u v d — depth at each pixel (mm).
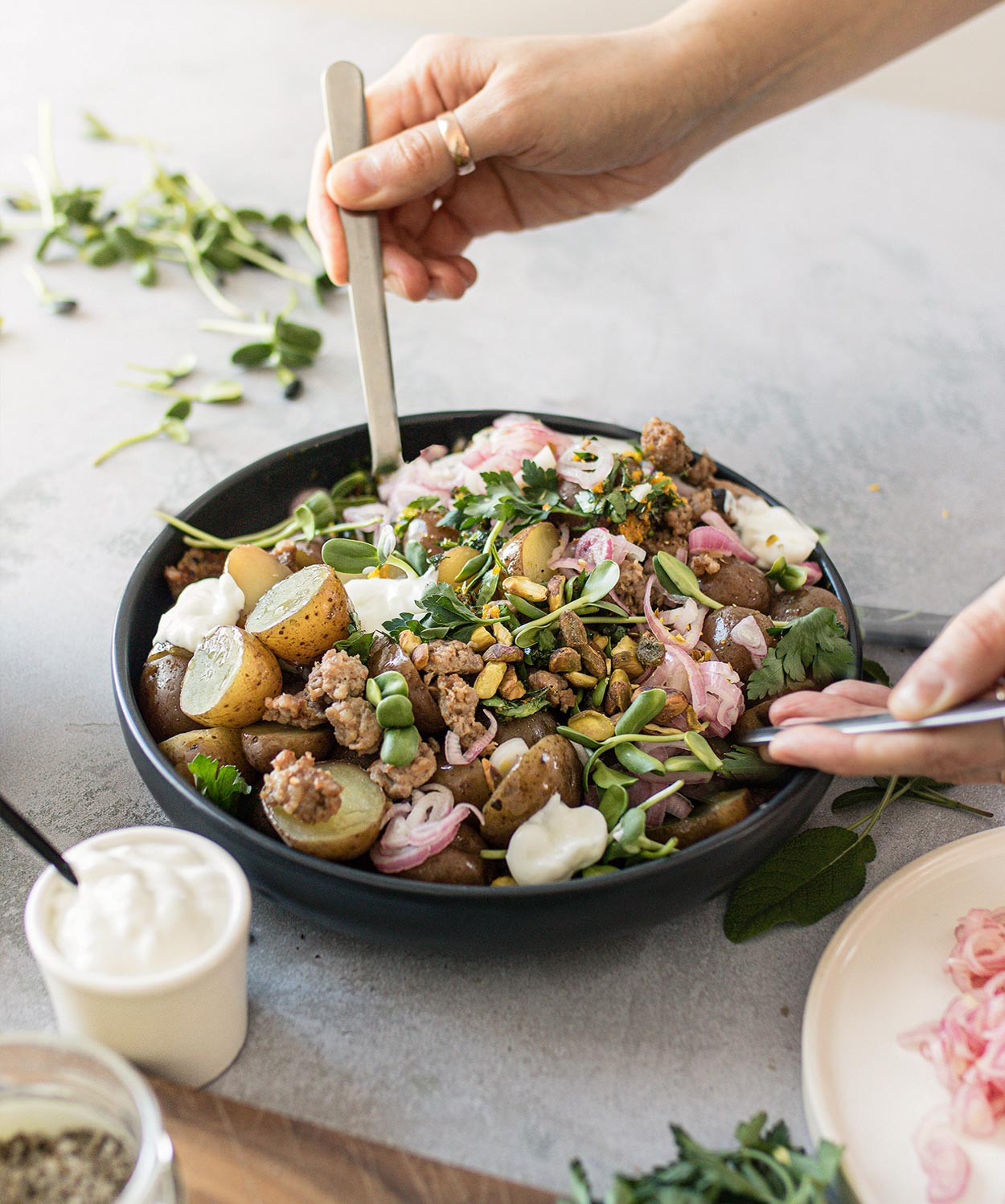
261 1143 552
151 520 840
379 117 843
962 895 640
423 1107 583
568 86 794
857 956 615
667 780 639
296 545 719
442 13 1693
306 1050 598
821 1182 539
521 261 1104
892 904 630
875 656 777
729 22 814
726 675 658
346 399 949
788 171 1295
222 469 877
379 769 616
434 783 623
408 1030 606
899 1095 581
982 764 584
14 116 1263
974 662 561
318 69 1405
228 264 1054
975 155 1355
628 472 721
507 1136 576
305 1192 542
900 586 824
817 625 667
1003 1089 573
